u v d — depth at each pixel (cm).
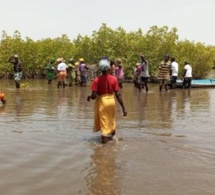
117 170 615
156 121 1091
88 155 705
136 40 3381
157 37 3294
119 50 3397
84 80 2653
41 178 575
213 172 606
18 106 1418
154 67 3262
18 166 634
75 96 1842
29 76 3906
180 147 768
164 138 855
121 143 802
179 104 1542
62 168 625
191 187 539
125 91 2258
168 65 2242
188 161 668
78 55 3541
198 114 1244
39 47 3797
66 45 3875
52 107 1391
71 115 1191
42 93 2025
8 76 3850
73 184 550
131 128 977
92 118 1131
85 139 841
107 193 516
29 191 521
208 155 707
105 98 819
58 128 967
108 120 817
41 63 3778
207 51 3706
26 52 3791
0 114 1205
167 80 2270
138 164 650
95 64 3459
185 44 3519
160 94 2045
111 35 3406
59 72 2470
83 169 620
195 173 601
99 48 3425
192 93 2133
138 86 2242
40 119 1108
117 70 2402
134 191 523
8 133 898
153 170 616
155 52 3275
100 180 567
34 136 866
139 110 1338
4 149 743
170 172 605
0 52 3769
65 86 2652
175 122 1076
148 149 751
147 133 912
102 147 766
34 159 675
